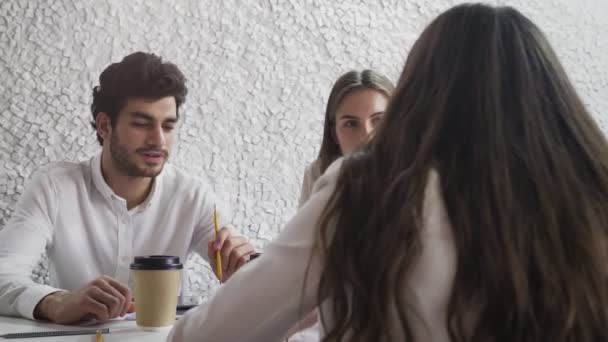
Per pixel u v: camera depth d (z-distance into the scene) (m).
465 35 0.70
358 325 0.63
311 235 0.68
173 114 1.67
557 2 2.70
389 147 0.68
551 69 0.69
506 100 0.66
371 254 0.63
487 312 0.61
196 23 2.29
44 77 2.11
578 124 0.67
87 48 2.16
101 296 1.23
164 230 1.79
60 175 1.73
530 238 0.62
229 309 0.70
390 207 0.64
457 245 0.63
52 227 1.69
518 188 0.63
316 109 2.44
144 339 1.09
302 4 2.42
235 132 2.33
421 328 0.63
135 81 1.61
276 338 0.72
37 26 2.11
